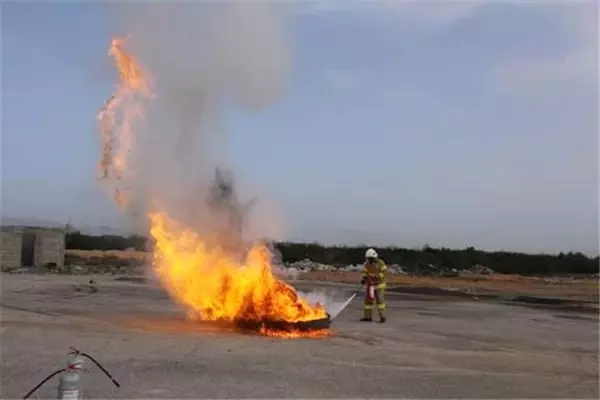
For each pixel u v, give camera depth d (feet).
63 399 19.20
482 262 199.31
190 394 25.85
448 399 26.50
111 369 30.48
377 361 35.27
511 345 44.83
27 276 120.78
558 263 191.83
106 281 109.70
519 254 197.16
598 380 31.73
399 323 56.85
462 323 58.95
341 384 28.68
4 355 33.37
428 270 191.11
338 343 42.09
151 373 29.78
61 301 69.15
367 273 58.29
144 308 62.69
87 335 41.96
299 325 46.47
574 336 50.93
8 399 24.20
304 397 25.95
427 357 37.42
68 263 158.81
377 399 26.05
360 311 68.13
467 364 35.50
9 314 53.52
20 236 143.64
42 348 35.99
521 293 110.01
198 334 44.34
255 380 28.94
